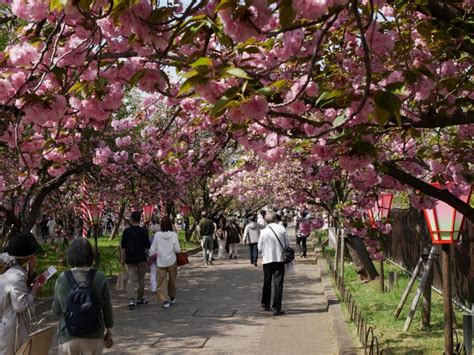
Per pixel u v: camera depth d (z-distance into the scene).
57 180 11.59
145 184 17.00
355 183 7.96
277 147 5.45
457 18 3.78
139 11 2.81
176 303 11.73
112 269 16.77
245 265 20.05
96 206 14.65
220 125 6.53
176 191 18.25
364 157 3.71
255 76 3.27
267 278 10.51
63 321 4.54
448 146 5.84
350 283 12.98
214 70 2.56
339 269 14.52
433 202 5.87
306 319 9.74
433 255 7.90
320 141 4.21
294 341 8.08
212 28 2.85
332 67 4.24
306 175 8.36
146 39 2.90
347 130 3.58
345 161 3.76
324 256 20.59
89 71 3.70
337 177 8.27
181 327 9.20
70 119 5.02
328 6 2.50
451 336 5.67
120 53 3.74
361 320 7.15
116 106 3.87
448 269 5.78
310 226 14.41
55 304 4.62
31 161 5.47
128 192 17.91
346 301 9.91
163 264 11.21
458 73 4.73
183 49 3.69
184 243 29.14
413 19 4.63
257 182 18.73
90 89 3.75
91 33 3.45
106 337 4.77
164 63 3.48
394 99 2.64
